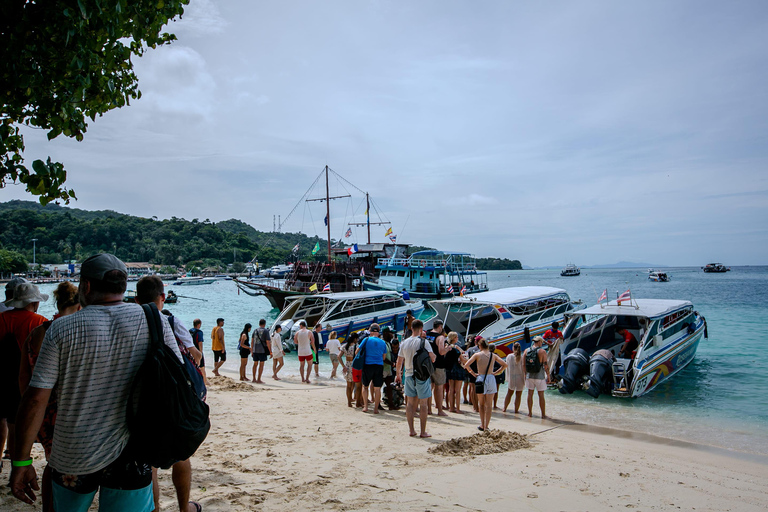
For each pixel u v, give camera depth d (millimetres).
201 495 5422
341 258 53438
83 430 2770
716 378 17094
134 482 2934
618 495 6281
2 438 5125
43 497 3420
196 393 3143
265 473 6438
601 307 16984
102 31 5000
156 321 2973
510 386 12438
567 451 8555
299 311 26469
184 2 6000
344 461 7172
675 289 82625
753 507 6258
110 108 5812
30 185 4773
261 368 16062
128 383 2854
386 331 12422
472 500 5727
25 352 3811
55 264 168500
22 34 4324
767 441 10492
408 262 43656
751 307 45312
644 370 14602
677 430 11273
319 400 12844
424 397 8922
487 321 23516
